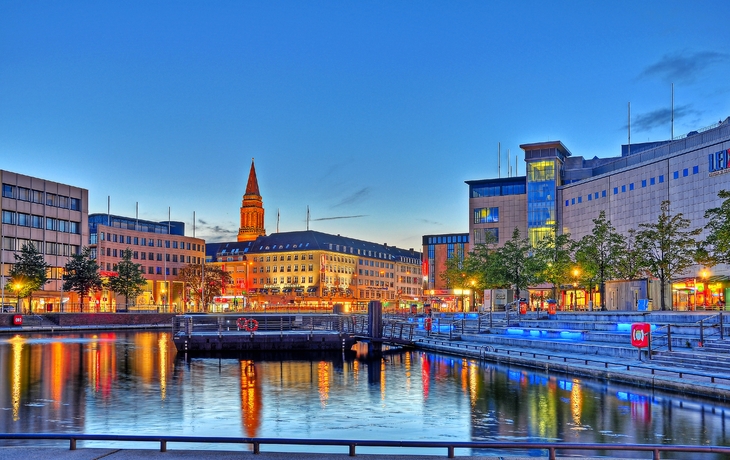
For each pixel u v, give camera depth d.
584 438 23.58
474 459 16.19
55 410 30.98
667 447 14.40
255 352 62.66
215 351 62.75
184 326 66.19
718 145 93.62
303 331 70.50
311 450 22.86
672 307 81.50
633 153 137.50
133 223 178.00
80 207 138.88
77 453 16.22
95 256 159.12
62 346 69.81
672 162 103.25
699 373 32.34
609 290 70.25
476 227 144.38
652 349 41.06
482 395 33.78
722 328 38.72
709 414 26.80
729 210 56.88
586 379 37.06
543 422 26.55
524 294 110.19
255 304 198.25
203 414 29.94
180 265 183.12
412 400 33.34
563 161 141.38
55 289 130.62
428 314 90.69
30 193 127.06
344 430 26.03
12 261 121.69
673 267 74.38
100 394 36.00
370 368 48.62
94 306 136.62
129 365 51.09
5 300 119.81
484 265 108.56
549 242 99.31
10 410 30.98
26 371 46.50
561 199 134.75
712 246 87.12
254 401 33.62
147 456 15.90
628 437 23.45
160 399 34.31
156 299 173.75
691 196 98.81
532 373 41.59
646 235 75.50
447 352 59.12
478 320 70.75
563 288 102.75
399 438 24.45
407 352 62.97
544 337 58.31
